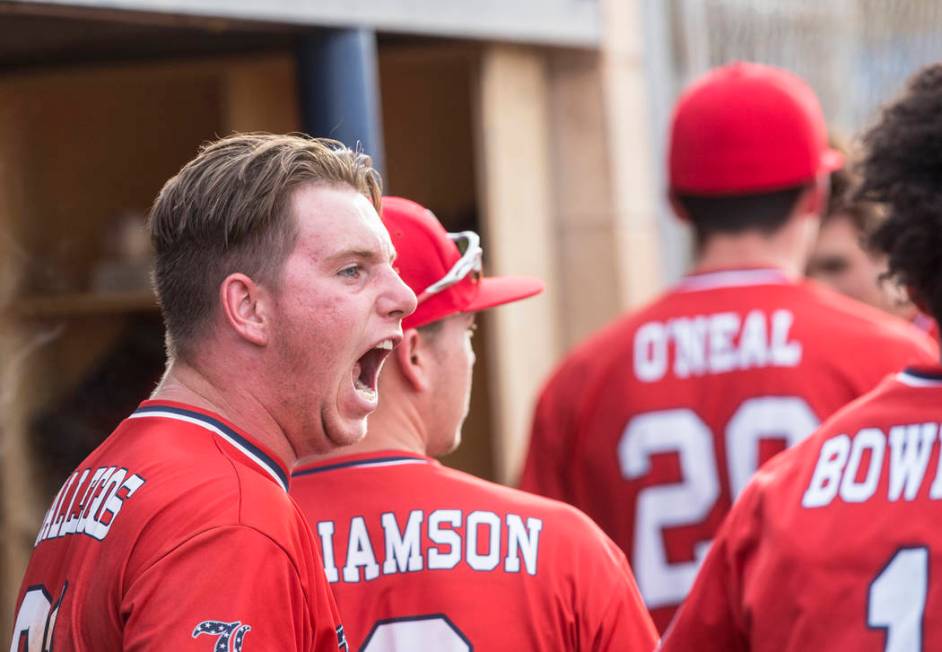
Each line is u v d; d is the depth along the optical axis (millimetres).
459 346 6793
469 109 15562
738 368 9148
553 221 14492
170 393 5324
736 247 9477
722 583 6070
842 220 12242
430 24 11789
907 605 5344
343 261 5242
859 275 12344
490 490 6422
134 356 13883
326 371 5238
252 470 5090
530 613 6102
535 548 6211
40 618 5207
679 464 9250
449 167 15703
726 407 9141
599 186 14391
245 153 5281
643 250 14820
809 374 8945
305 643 4996
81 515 5180
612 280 14336
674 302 9555
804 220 9664
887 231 6047
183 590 4656
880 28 18422
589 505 9656
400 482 6352
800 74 17453
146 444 5141
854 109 18188
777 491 5914
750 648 5863
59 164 13969
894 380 5938
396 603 6152
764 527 5871
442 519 6258
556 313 14438
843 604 5484
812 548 5621
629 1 14789
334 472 6402
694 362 9297
